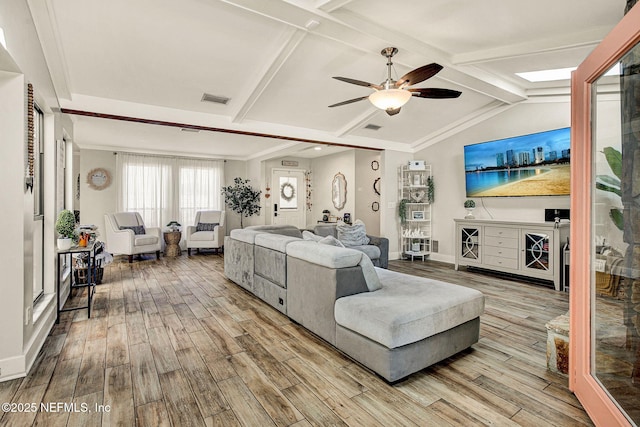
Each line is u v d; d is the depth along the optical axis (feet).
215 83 12.10
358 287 8.20
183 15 8.46
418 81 8.96
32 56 7.69
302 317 9.22
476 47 10.57
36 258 9.14
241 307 11.44
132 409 5.79
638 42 4.31
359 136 19.58
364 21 8.88
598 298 5.45
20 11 6.77
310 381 6.72
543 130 15.14
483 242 16.33
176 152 24.41
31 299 7.59
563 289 13.51
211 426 5.36
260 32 9.37
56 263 10.28
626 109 4.95
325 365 7.39
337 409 5.81
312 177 30.27
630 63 4.76
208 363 7.45
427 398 6.15
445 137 19.76
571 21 9.00
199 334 9.09
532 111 15.52
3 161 6.68
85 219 21.52
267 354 7.91
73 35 8.87
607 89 5.29
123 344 8.44
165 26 8.84
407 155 21.85
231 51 10.19
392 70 11.81
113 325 9.74
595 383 5.33
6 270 6.68
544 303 11.80
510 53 10.46
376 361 6.68
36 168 9.39
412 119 17.79
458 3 8.23
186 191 24.90
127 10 8.14
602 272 5.40
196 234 22.95
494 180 16.76
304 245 9.19
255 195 25.71
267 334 9.11
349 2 7.71
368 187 24.80
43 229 9.89
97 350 8.09
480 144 17.31
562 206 14.38
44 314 8.77
